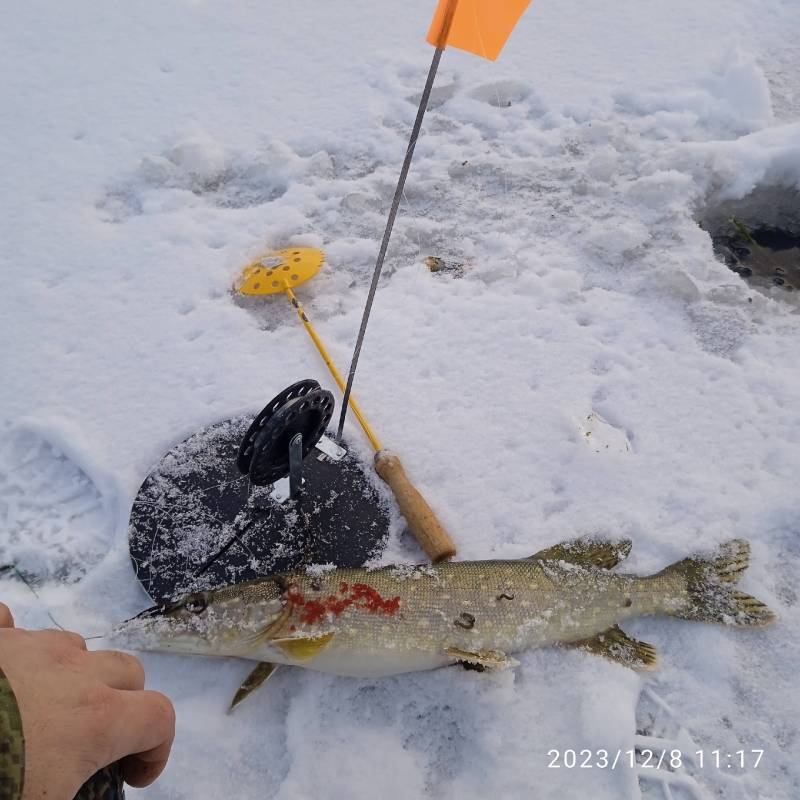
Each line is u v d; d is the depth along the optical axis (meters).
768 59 0.90
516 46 0.93
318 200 0.79
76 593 0.54
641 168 0.79
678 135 0.82
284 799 0.47
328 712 0.50
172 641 0.49
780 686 0.50
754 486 0.58
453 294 0.71
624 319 0.68
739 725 0.49
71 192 0.81
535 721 0.49
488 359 0.66
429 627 0.50
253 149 0.84
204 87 0.91
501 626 0.50
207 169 0.82
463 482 0.59
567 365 0.65
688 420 0.62
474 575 0.52
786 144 0.76
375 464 0.57
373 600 0.50
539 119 0.86
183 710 0.50
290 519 0.56
